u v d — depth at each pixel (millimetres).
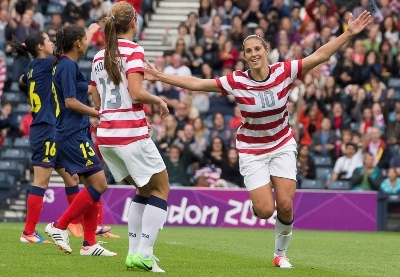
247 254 22578
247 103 18016
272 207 18281
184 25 45156
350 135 38188
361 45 43656
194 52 43938
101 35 44531
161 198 16875
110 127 16719
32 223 23203
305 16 46062
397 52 44000
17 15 45281
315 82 41469
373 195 36500
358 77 42688
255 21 46219
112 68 16547
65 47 20234
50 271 16578
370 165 37156
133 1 46625
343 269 19328
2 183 36156
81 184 34875
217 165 37250
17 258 18953
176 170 37250
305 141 39750
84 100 20547
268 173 18469
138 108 16750
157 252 22109
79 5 46469
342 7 46844
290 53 43281
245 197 35969
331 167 38750
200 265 18875
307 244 27141
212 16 46312
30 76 23078
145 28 48781
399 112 39906
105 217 35531
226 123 40812
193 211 35875
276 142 18484
